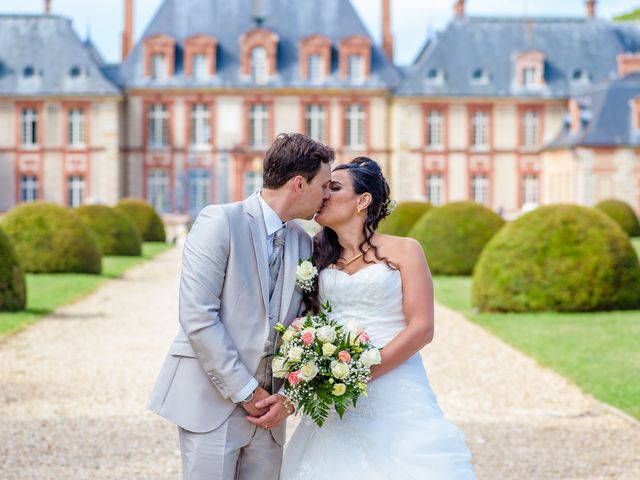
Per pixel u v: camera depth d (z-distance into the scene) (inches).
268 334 202.7
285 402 202.5
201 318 196.1
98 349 565.6
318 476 209.2
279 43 2413.9
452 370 504.7
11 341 585.3
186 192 2389.3
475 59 2388.0
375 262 212.4
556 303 716.0
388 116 2389.3
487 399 433.1
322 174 204.8
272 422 201.8
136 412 402.6
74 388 450.9
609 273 714.8
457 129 2367.1
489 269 739.4
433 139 2374.5
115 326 665.6
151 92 2372.0
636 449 342.6
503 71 2383.1
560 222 729.6
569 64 2411.4
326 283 212.2
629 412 400.2
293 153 201.9
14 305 715.4
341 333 201.9
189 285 198.2
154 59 2383.1
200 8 2443.4
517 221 747.4
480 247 1098.1
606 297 714.8
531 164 2377.0
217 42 2411.4
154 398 205.5
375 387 209.9
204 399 201.6
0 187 2347.4
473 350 566.9
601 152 2134.6
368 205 212.8
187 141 2383.1
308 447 213.9
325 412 199.5
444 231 1104.8
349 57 2384.4
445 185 2374.5
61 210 1063.0
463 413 405.1
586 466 322.0
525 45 2418.8
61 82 2335.1
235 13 2440.9
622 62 2357.3
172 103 2378.2
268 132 2385.6
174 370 204.8
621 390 442.6
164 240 1803.6
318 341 199.9
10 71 2345.0
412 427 208.4
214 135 2381.9
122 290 919.0
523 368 507.5
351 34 2418.8
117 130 2340.1
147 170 2391.7
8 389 445.4
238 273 200.1
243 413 203.2
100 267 1079.6
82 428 373.4
